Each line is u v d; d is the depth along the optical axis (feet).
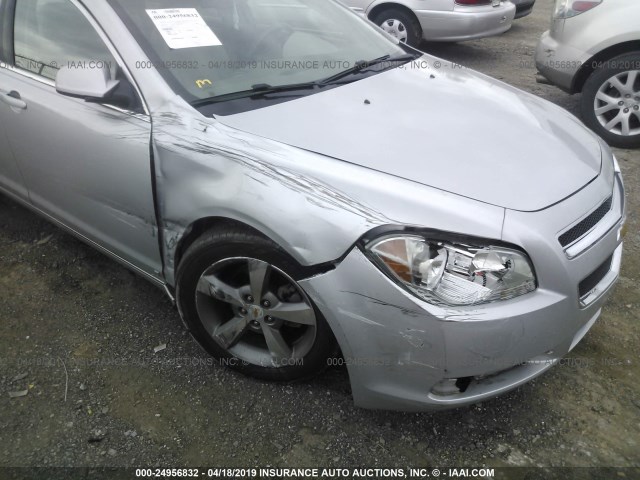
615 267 7.04
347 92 7.64
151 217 7.03
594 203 6.39
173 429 6.73
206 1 8.05
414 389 5.93
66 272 9.45
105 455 6.41
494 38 26.43
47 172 8.32
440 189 5.85
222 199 6.16
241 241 6.23
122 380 7.40
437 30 21.38
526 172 6.32
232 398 7.14
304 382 7.33
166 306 8.73
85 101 7.36
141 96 6.88
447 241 5.52
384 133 6.70
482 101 8.00
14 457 6.36
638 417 7.02
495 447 6.59
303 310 6.26
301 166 6.03
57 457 6.38
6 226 10.73
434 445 6.59
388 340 5.68
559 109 8.70
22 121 8.25
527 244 5.59
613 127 14.96
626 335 8.36
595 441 6.69
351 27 9.66
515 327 5.57
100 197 7.61
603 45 14.40
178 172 6.54
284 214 5.81
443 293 5.48
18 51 8.53
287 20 8.88
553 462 6.43
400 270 5.46
